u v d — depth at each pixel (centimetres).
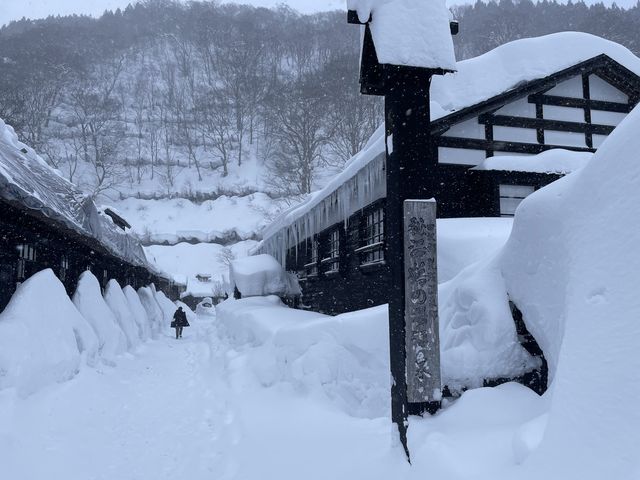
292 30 8612
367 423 446
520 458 239
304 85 4366
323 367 543
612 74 966
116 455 488
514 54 945
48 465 439
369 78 428
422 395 351
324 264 1314
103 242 966
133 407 690
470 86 916
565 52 949
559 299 315
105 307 1038
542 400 317
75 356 718
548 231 332
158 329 1839
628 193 245
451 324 420
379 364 523
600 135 969
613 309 222
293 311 1123
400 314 364
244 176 5878
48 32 8738
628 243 230
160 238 4838
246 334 1019
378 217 931
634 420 186
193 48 9138
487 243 620
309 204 1189
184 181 5959
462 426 319
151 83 8188
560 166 851
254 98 6769
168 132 6919
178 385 864
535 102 945
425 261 362
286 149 4078
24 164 722
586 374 217
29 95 6256
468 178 888
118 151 6209
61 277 1026
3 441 441
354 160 962
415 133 380
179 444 521
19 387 550
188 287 4072
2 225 696
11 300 667
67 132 6431
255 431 503
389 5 385
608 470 183
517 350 369
